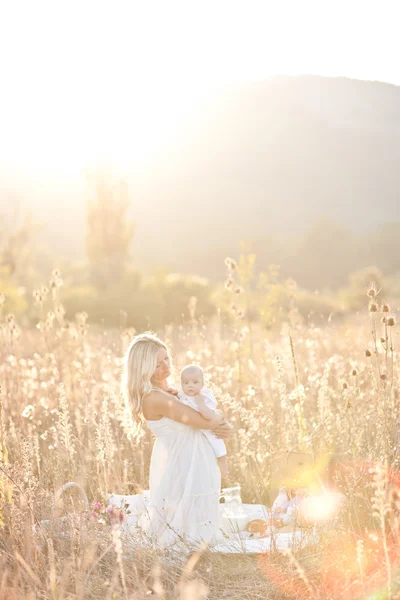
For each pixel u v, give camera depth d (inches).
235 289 318.0
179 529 199.3
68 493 209.3
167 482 206.5
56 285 320.5
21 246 1274.6
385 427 187.6
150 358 211.3
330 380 288.8
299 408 240.7
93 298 991.0
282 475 221.6
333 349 332.8
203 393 213.3
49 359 323.0
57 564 163.3
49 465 228.4
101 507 199.5
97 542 174.6
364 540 173.8
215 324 365.7
